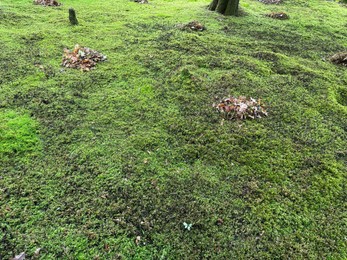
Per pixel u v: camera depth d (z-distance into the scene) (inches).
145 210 128.0
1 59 238.8
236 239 119.4
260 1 495.2
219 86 223.8
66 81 217.3
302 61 278.2
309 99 218.1
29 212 123.1
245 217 128.3
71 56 243.3
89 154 154.6
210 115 192.9
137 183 139.9
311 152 169.3
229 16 386.6
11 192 130.9
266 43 312.8
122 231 118.8
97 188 136.0
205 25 345.4
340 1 560.7
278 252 115.5
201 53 272.5
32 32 293.7
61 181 138.3
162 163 153.4
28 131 165.6
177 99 207.3
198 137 173.5
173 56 262.7
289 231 124.0
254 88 224.8
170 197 134.6
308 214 132.0
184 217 126.2
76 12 370.9
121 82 222.1
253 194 139.8
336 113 205.5
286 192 141.8
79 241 113.9
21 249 109.3
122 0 449.7
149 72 237.3
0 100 189.8
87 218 122.6
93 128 173.9
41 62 240.7
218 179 146.9
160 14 379.6
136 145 163.3
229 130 180.9
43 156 151.8
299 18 410.6
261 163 158.6
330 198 140.8
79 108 190.1
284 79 242.4
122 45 280.5
